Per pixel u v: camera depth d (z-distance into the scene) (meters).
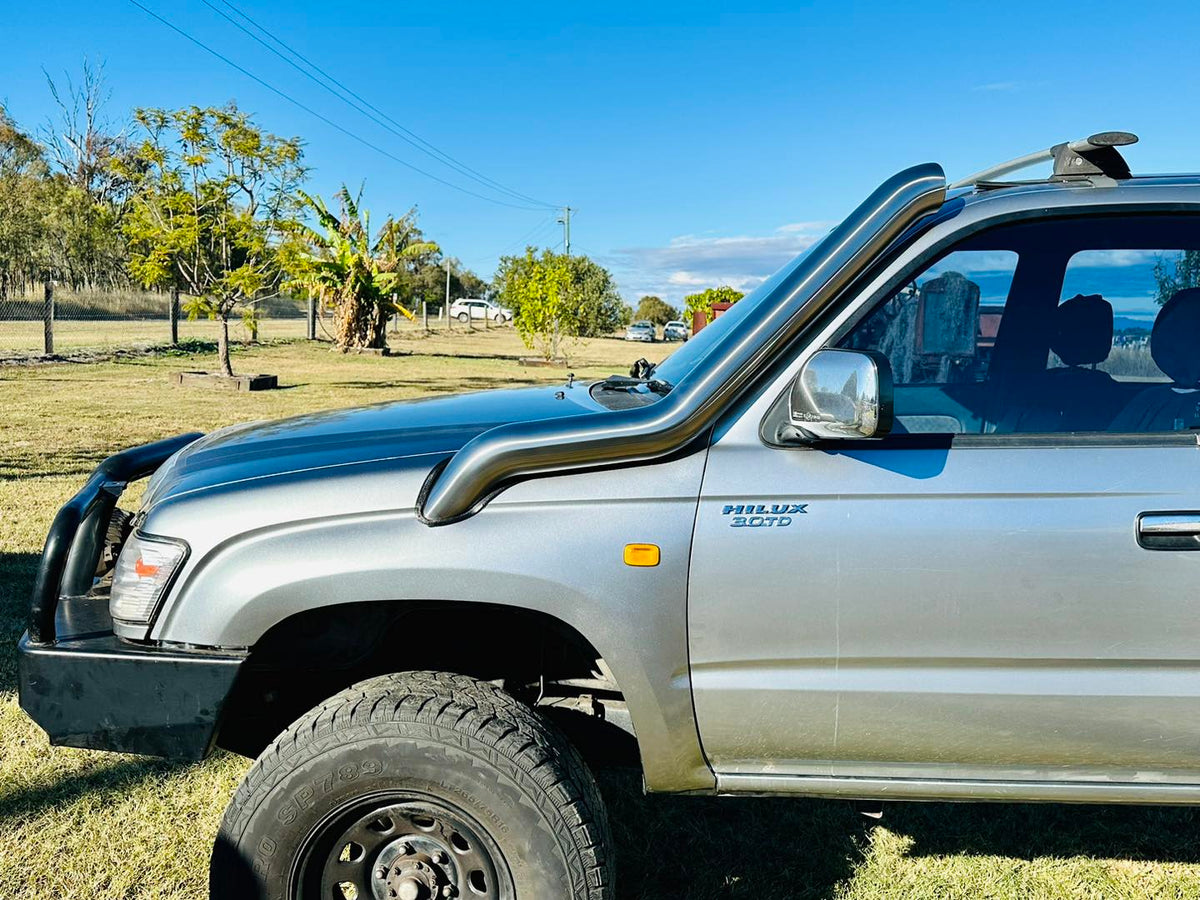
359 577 2.04
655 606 2.04
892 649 2.06
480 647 2.50
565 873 1.99
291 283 18.62
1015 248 2.18
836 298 2.09
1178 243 2.17
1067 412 2.16
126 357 21.34
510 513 2.05
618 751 2.42
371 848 2.08
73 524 2.31
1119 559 2.01
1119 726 2.07
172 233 15.59
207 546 2.10
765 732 2.12
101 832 2.91
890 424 1.88
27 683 2.13
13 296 35.19
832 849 2.92
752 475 2.05
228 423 10.98
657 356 34.25
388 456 2.26
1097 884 2.74
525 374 21.61
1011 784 2.13
